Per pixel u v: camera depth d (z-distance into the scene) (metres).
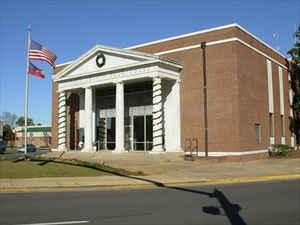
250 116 26.02
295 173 17.28
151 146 28.58
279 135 32.19
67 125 34.81
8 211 8.51
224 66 25.11
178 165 20.98
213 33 25.98
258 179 15.67
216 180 15.02
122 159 23.84
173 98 27.22
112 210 8.59
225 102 24.77
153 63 25.39
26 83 21.78
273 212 8.12
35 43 22.25
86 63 30.14
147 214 8.06
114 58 28.03
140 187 13.64
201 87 26.20
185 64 27.27
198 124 26.03
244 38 26.25
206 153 24.48
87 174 16.95
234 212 8.20
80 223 7.12
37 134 80.88
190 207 8.95
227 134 24.42
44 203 9.70
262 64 29.45
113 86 30.03
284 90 34.84
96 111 32.94
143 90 29.66
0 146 43.56
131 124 30.20
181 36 27.78
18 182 14.18
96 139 32.41
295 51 34.94
